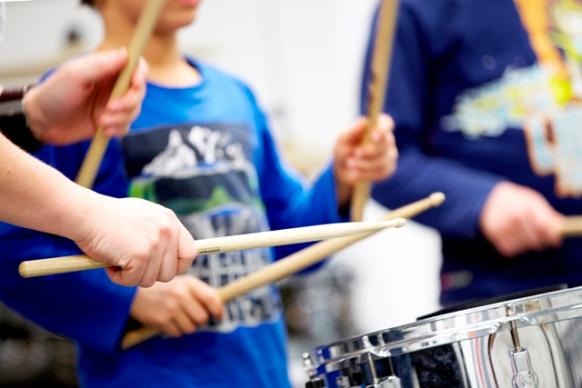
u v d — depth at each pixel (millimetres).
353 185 2943
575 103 3465
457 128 3502
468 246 3387
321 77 7043
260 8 6957
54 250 2525
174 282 2561
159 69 2811
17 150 1736
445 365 1934
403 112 3502
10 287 2521
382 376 1985
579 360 1948
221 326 2643
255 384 2654
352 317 6074
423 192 3410
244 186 2771
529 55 3479
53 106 2535
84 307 2525
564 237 3318
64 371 4977
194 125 2750
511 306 1922
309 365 2162
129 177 2650
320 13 7027
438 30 3512
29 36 5996
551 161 3426
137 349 2586
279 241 1963
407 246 6480
